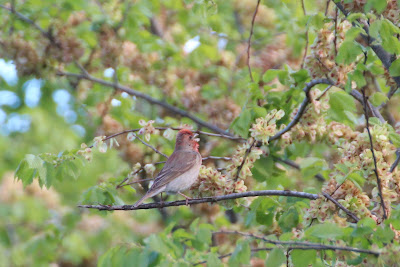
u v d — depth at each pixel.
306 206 10.05
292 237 8.13
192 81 16.48
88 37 15.55
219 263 8.21
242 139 12.29
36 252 14.91
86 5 15.38
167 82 16.23
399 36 9.16
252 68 16.02
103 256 8.37
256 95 11.15
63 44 14.59
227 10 18.11
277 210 10.55
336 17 9.06
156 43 16.09
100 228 15.26
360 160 8.89
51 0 15.53
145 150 13.77
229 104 15.53
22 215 15.43
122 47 15.66
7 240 15.77
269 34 17.67
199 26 17.88
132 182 10.73
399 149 9.67
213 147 15.13
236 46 18.06
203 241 8.18
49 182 9.94
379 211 8.80
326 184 9.21
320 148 13.55
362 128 13.10
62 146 20.53
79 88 16.34
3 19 15.20
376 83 12.50
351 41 8.26
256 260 12.33
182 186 10.96
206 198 9.84
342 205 8.73
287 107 11.18
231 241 13.34
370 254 7.66
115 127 15.23
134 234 15.33
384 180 8.68
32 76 14.91
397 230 8.37
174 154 11.28
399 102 13.97
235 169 9.87
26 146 20.61
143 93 16.83
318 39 9.25
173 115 16.80
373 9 8.73
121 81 16.91
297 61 16.17
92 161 10.48
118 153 14.05
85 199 10.52
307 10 13.55
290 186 13.96
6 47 14.62
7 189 15.63
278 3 17.80
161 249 7.83
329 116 11.04
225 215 16.14
